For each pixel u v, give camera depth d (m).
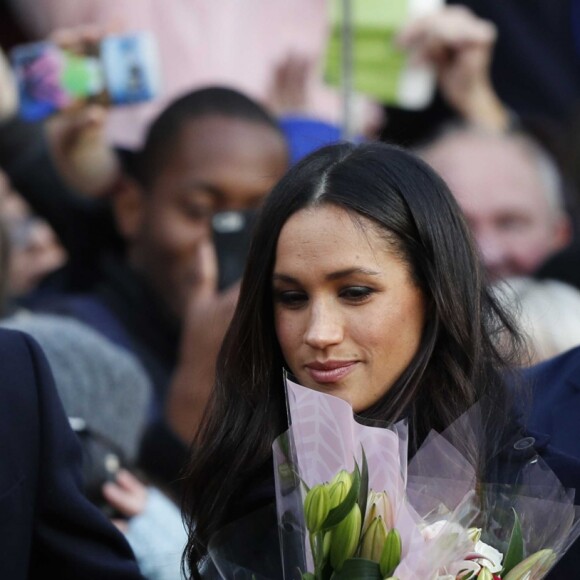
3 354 11.42
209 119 18.73
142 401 14.50
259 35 20.52
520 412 11.02
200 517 11.08
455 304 10.59
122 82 19.53
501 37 22.72
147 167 18.94
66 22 19.83
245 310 10.97
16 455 11.05
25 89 19.56
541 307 17.81
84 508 11.17
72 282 20.05
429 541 9.55
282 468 10.07
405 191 10.57
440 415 10.57
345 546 9.59
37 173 19.84
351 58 20.67
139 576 11.30
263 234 10.77
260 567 10.34
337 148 10.85
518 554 9.85
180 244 18.66
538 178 21.62
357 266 10.25
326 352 10.28
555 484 10.14
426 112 21.97
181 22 20.08
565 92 22.95
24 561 10.91
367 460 9.79
